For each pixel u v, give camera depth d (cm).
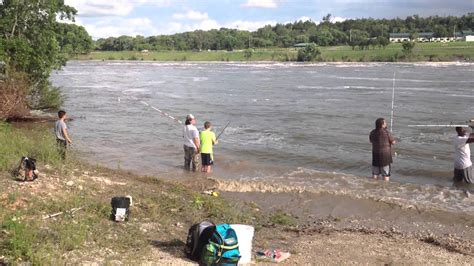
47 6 2817
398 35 19075
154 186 1267
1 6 2752
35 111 2945
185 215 1055
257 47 18850
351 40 17425
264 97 4075
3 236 783
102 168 1433
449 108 3247
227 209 1134
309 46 12875
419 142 2125
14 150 1315
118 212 942
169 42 19625
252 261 822
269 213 1173
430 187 1400
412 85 5003
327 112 3134
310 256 870
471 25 19662
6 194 965
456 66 8850
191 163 1606
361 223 1120
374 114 3025
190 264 779
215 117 2961
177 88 5012
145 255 798
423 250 928
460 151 1463
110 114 3055
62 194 1030
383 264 851
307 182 1450
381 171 1488
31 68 2827
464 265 855
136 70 8969
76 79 6412
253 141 2172
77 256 758
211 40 19500
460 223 1127
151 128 2523
